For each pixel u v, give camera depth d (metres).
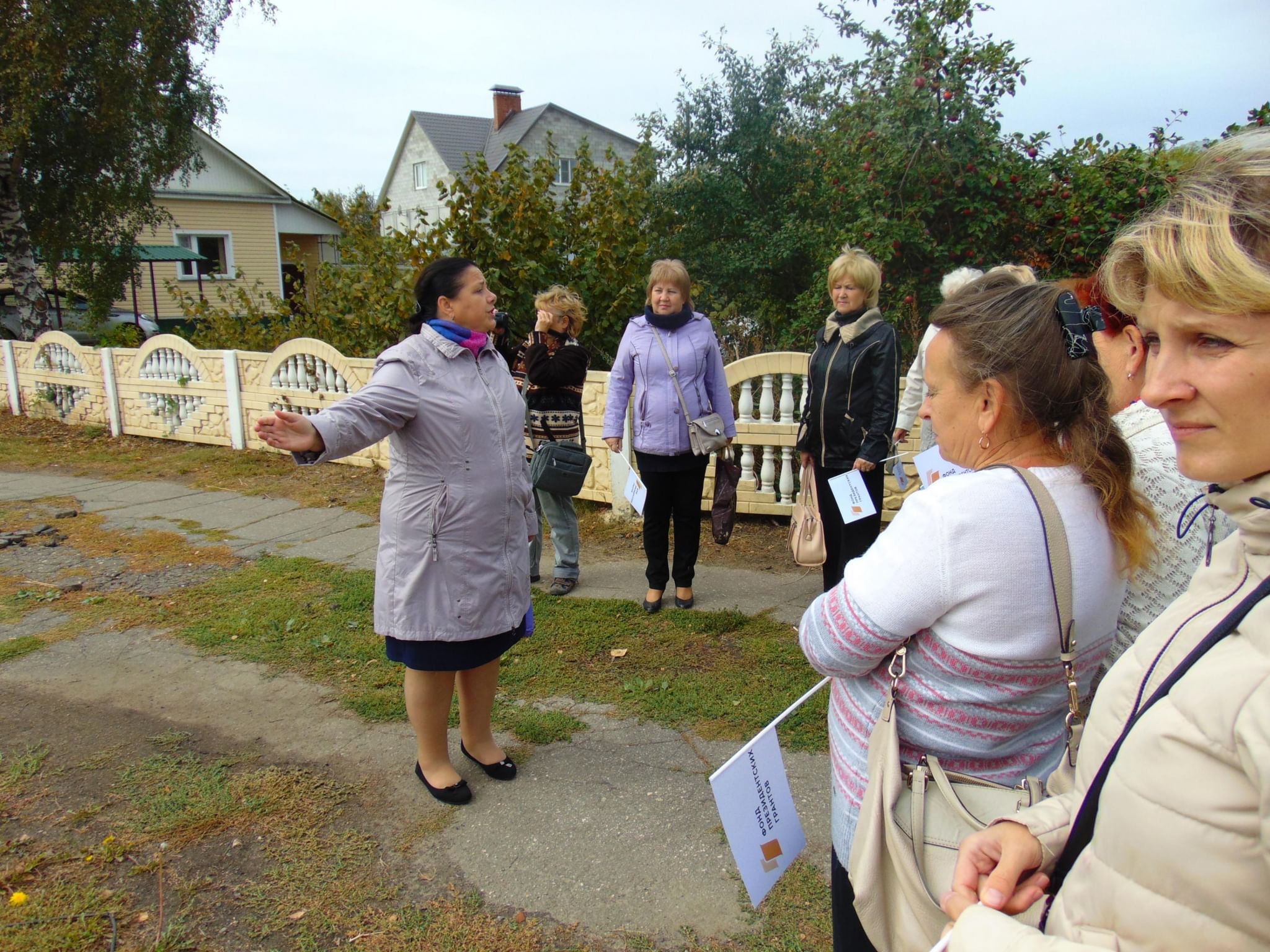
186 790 3.13
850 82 9.39
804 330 8.34
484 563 2.85
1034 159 6.47
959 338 1.35
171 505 7.35
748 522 6.25
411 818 2.98
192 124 15.79
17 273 14.06
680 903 2.55
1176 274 0.81
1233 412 0.82
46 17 12.50
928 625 1.30
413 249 7.66
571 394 4.90
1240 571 0.89
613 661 4.16
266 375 8.82
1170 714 0.84
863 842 1.35
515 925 2.47
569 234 7.84
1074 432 1.30
